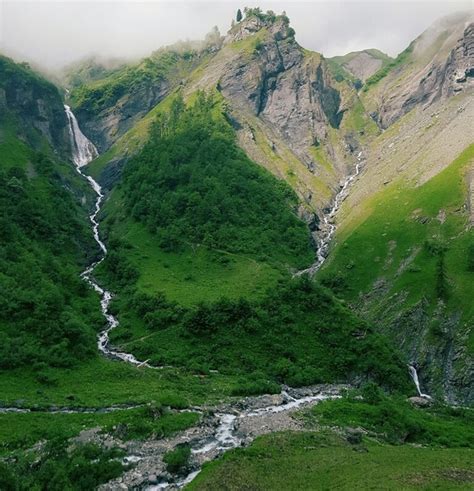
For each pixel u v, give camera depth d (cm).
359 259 16250
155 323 12012
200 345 11138
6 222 14525
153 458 5919
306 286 12575
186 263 15762
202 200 18288
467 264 13912
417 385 11300
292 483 5228
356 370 10862
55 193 19238
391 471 5494
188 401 8144
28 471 5519
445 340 12062
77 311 12469
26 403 7456
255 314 11719
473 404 10625
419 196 17825
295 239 18012
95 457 5812
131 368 9700
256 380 9894
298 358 10906
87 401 7819
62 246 16625
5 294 10281
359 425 7712
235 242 16800
